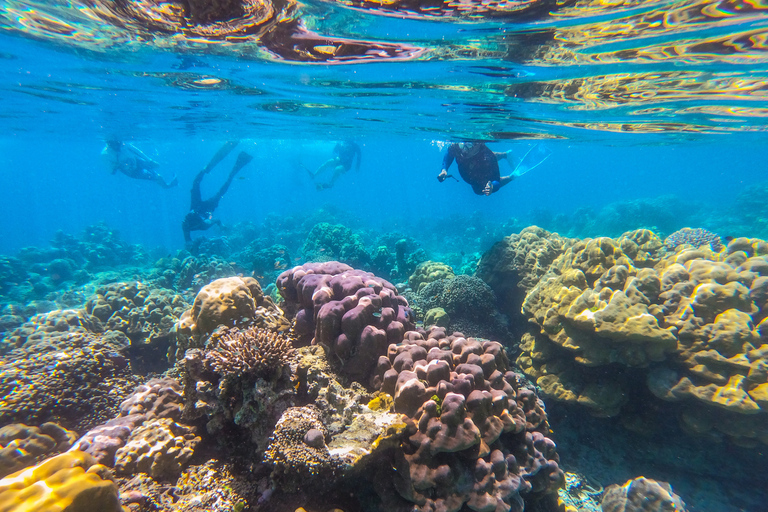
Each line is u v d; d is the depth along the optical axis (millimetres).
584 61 7887
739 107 11680
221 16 6691
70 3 6680
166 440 3377
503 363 4742
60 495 2041
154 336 7500
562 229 32094
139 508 2885
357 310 4332
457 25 6445
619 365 5957
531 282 8711
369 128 18844
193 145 36031
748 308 5312
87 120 18641
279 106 14266
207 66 9656
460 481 3398
